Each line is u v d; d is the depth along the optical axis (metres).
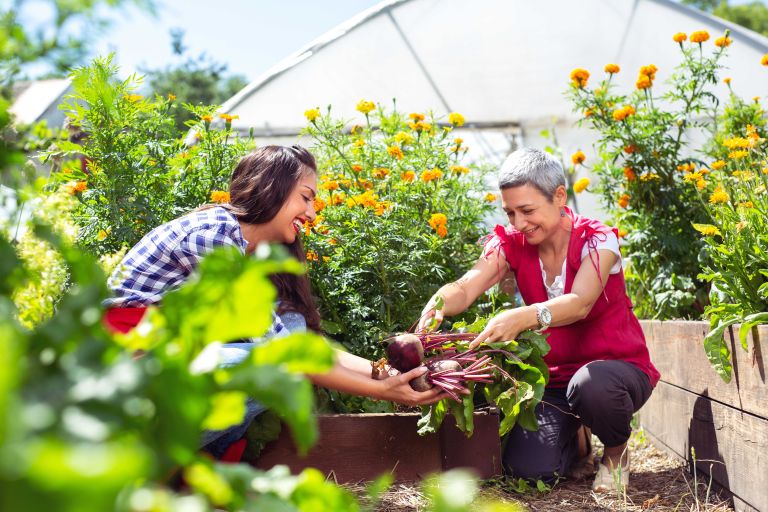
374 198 3.09
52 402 0.42
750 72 6.52
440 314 2.66
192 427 0.50
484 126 8.20
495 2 7.48
